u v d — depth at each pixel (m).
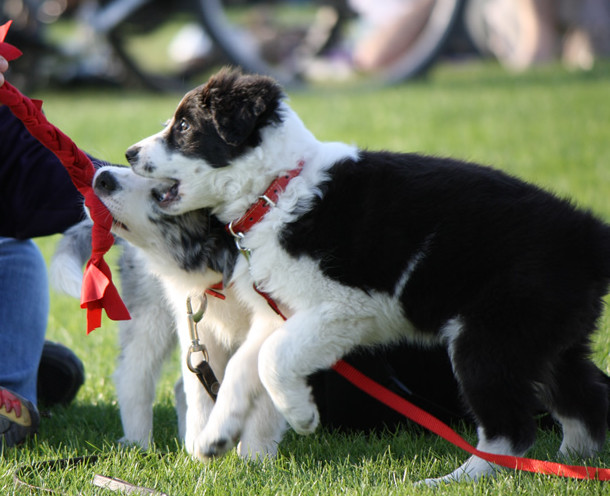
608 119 16.34
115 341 7.73
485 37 27.39
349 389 5.46
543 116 16.83
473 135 15.28
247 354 5.02
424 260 4.67
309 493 4.27
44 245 10.55
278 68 22.83
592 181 11.89
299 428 4.88
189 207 4.96
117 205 4.93
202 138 4.84
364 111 17.86
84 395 6.58
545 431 5.45
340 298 4.77
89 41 20.80
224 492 4.29
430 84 22.14
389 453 4.89
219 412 4.88
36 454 4.96
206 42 22.83
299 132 4.98
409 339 5.09
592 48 25.67
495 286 4.52
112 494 4.20
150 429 5.64
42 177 5.60
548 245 4.52
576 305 4.47
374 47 24.05
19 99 4.57
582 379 4.88
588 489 4.22
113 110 18.06
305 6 29.81
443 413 5.56
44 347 6.12
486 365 4.52
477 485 4.32
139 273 5.67
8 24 4.59
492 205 4.66
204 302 5.18
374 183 4.81
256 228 4.84
